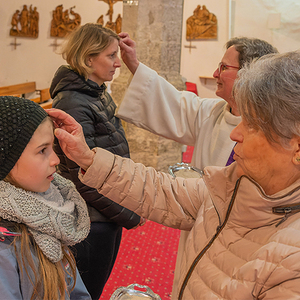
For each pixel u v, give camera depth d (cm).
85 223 100
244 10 417
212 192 104
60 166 183
